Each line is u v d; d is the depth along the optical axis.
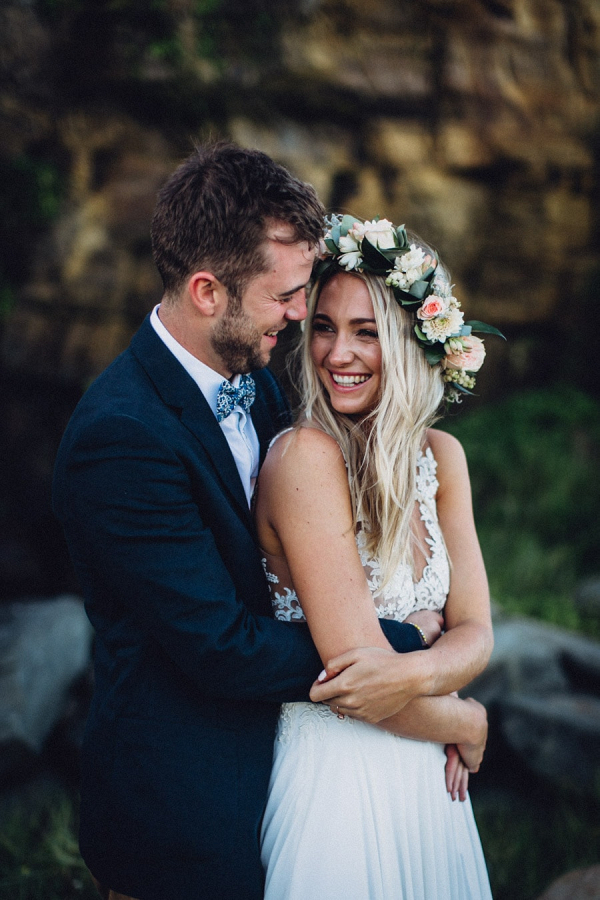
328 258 1.80
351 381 1.81
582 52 6.67
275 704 1.84
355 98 5.96
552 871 2.94
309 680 1.67
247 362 1.76
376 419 1.79
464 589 1.95
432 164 6.43
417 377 1.80
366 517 1.80
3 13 4.68
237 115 5.48
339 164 6.02
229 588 1.62
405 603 1.83
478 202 6.79
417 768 1.82
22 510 4.96
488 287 7.23
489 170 6.73
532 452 6.84
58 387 5.11
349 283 1.77
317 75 5.75
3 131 4.76
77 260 5.03
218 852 1.67
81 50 4.93
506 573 5.55
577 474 6.67
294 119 5.81
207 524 1.68
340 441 1.81
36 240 4.92
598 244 7.45
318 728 1.78
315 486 1.70
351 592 1.67
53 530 5.00
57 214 4.94
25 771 3.43
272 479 1.75
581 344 7.70
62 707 3.74
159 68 5.12
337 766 1.76
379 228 1.77
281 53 5.58
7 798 3.33
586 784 3.39
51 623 3.91
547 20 6.47
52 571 4.95
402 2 5.95
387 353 1.75
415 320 1.79
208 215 1.62
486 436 7.14
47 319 5.00
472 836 1.94
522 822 3.25
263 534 1.81
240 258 1.64
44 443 5.07
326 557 1.68
